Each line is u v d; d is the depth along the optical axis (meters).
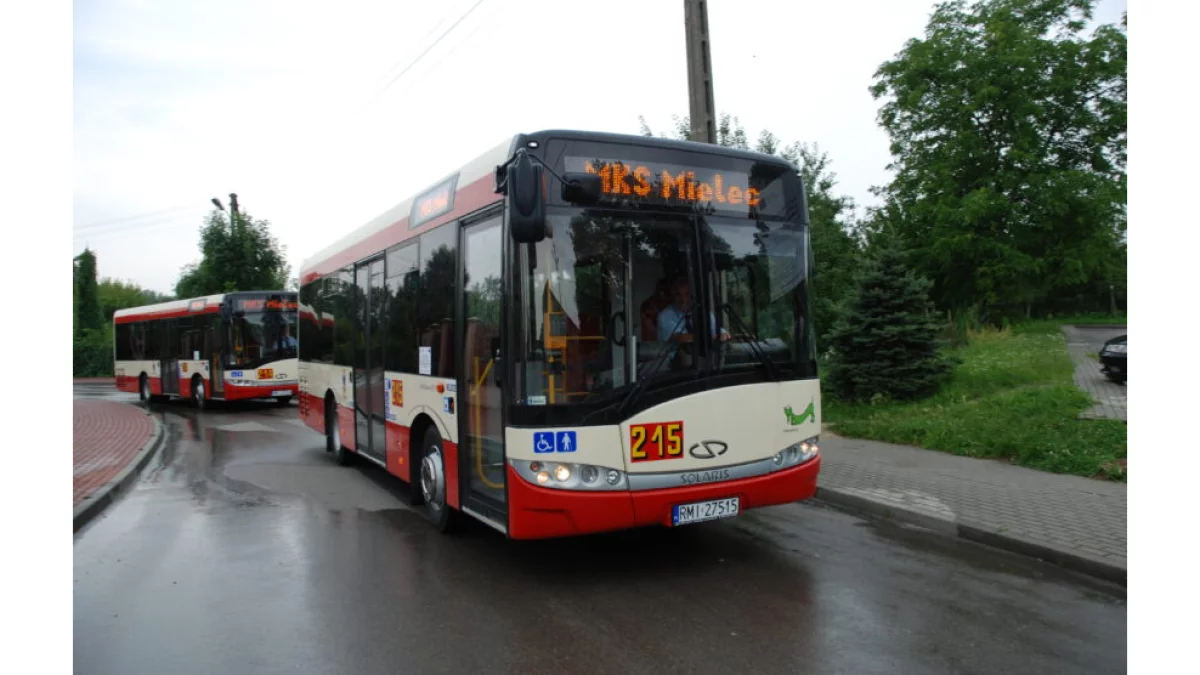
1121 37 28.77
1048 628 4.50
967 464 8.95
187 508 7.98
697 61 10.99
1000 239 29.45
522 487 4.95
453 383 6.24
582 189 5.00
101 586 5.46
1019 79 28.95
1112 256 29.92
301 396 12.73
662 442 5.08
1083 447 8.66
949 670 3.94
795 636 4.39
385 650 4.27
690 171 5.43
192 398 20.56
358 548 6.34
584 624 4.61
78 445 12.29
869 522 7.03
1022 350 17.14
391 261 8.11
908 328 12.60
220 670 4.04
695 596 5.08
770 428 5.47
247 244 34.84
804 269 5.80
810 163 17.39
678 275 5.29
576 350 5.00
